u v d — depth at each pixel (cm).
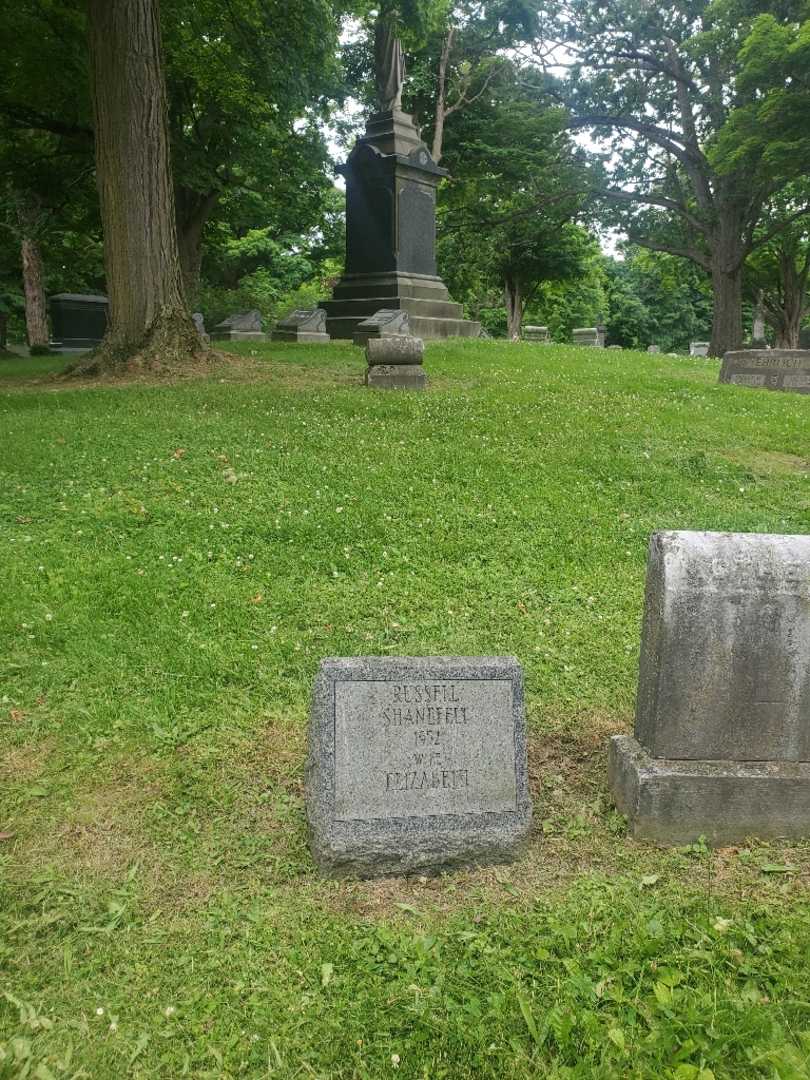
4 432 970
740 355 1530
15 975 291
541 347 1969
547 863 358
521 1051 263
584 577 661
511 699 367
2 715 453
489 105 3619
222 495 786
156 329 1411
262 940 310
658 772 368
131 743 432
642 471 900
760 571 366
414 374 1289
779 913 323
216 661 509
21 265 3681
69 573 617
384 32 1936
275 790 400
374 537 709
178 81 2372
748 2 2823
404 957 301
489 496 812
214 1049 264
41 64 1936
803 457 991
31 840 361
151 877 341
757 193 3092
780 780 367
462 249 3691
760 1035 264
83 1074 254
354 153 1950
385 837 345
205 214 2808
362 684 358
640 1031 269
